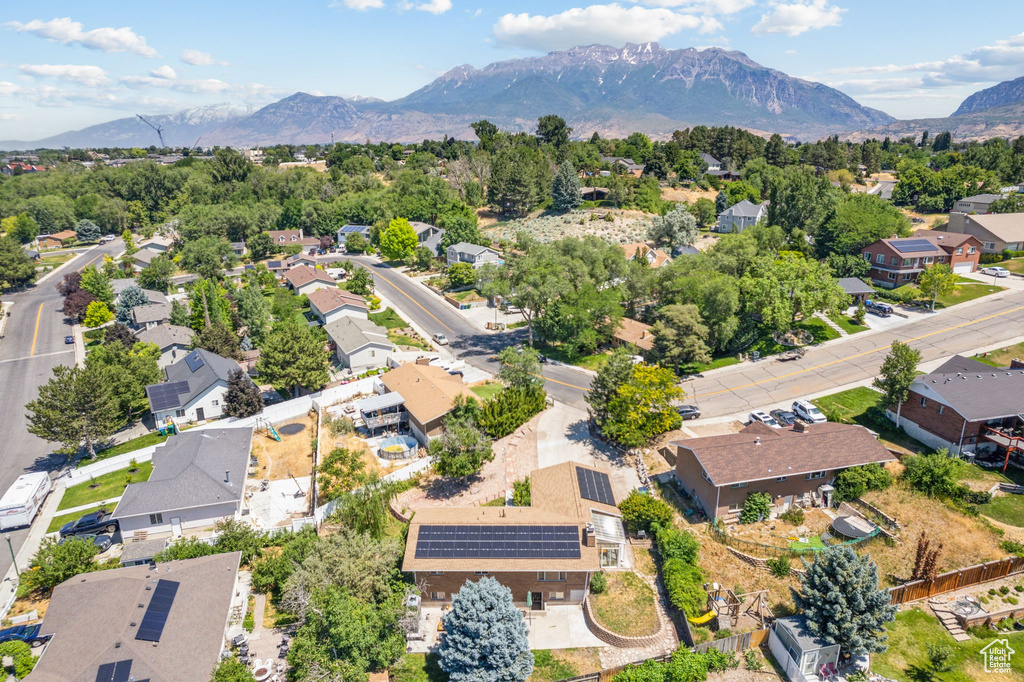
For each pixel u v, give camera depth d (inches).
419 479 2156.7
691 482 1948.8
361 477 2050.9
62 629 1360.7
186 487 1973.4
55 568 1659.7
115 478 2313.0
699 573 1608.0
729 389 2691.9
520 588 1603.1
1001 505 1764.3
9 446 2613.2
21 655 1341.0
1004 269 3774.6
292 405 2738.7
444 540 1646.2
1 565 1839.3
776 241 4035.4
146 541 1840.6
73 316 4168.3
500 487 2074.3
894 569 1578.5
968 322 3134.8
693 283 3073.3
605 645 1489.9
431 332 3735.2
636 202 6186.0
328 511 1973.4
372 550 1615.4
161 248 5964.6
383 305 4325.8
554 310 3238.2
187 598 1457.9
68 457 2507.4
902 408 2256.4
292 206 6619.1
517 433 2418.8
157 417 2630.4
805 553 1662.2
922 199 5634.8
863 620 1330.0
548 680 1384.1
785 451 1879.9
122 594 1432.1
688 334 2765.7
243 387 2659.9
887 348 2945.4
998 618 1432.1
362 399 2699.3
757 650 1428.4
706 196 6697.8
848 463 1870.1
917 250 3725.4
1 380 3267.7
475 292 4490.7
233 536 1812.3
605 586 1632.6
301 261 5433.1
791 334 3206.2
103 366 2714.1
